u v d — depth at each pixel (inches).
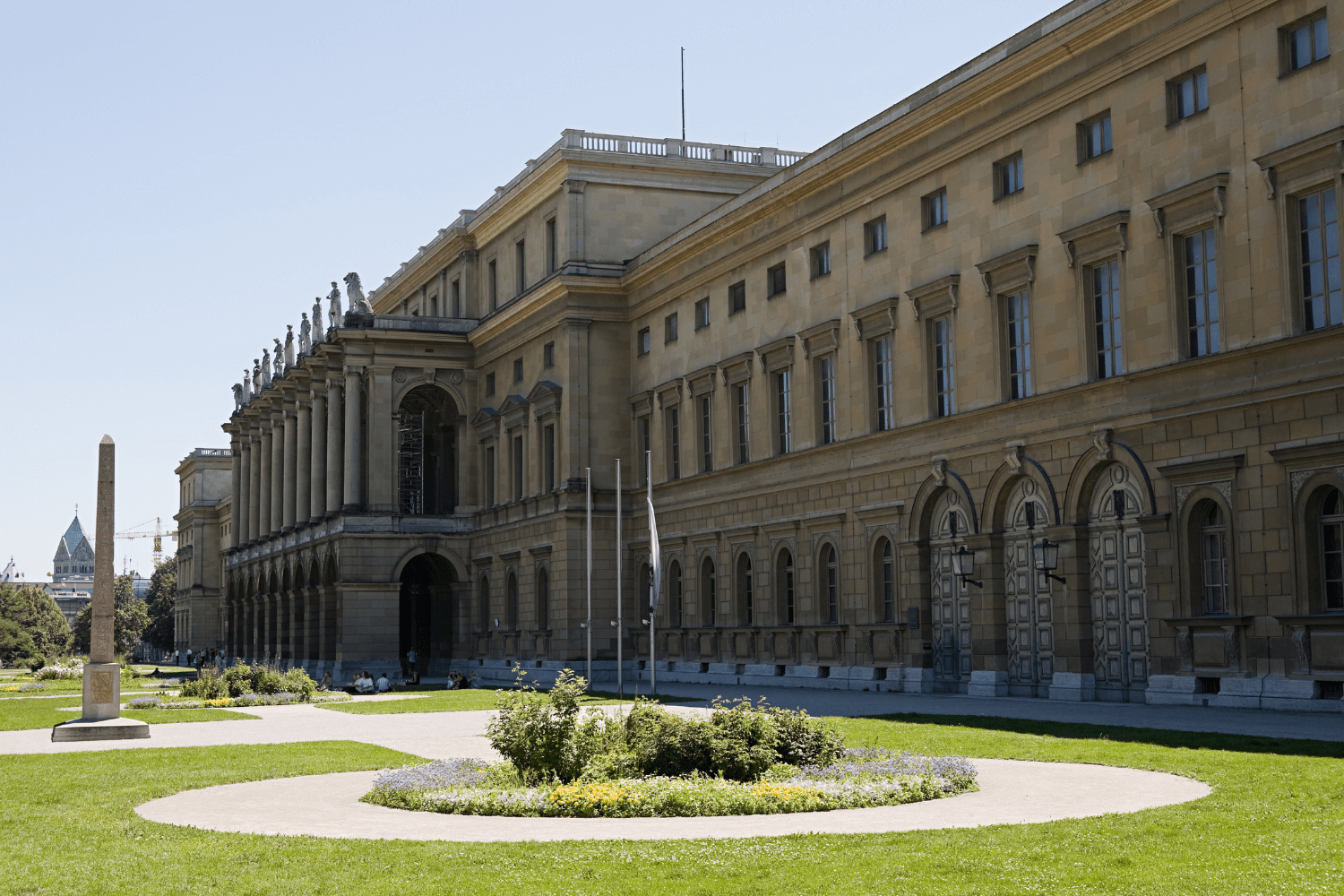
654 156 3444.9
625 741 1091.3
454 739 1587.1
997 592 2096.5
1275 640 1610.5
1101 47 1902.1
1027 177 2050.9
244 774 1187.9
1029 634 2048.5
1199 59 1752.0
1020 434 2043.6
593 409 3331.7
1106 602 1899.6
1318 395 1572.3
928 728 1459.2
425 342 3978.8
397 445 3956.7
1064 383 1964.8
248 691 2711.6
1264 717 1492.4
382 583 3900.1
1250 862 653.9
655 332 3228.3
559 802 892.0
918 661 2274.9
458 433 4018.2
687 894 620.4
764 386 2746.1
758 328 2783.0
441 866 702.5
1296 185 1611.7
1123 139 1868.8
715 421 2928.2
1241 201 1680.6
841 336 2498.8
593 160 3398.1
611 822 848.3
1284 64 1643.7
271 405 5177.2
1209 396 1711.4
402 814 908.0
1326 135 1561.3
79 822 898.1
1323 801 830.5
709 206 3501.5
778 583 2706.7
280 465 5118.1
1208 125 1736.0
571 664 3265.3
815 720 1106.1
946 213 2239.2
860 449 2436.0
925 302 2267.5
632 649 3287.4
